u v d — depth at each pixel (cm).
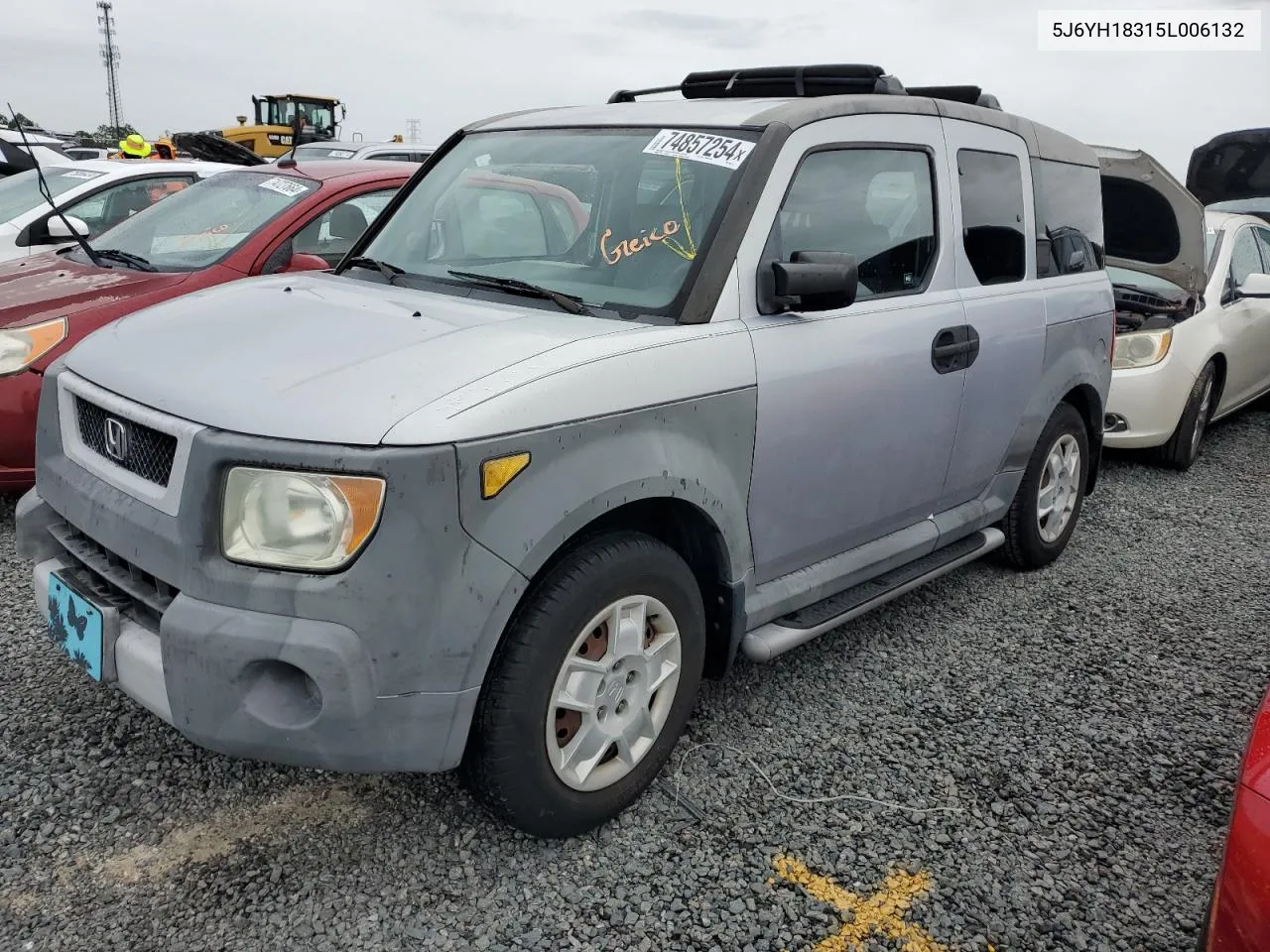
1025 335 392
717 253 279
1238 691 360
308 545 209
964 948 233
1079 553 496
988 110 392
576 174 320
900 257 341
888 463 335
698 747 306
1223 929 179
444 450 207
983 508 406
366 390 220
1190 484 635
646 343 255
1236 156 984
